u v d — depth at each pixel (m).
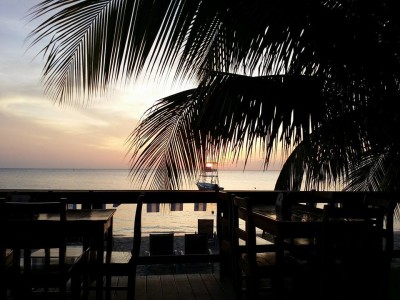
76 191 3.29
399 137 2.59
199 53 2.36
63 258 1.97
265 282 3.47
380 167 4.00
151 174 3.04
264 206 3.30
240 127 2.46
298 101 2.42
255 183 115.38
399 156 2.90
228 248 2.95
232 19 2.13
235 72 2.52
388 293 2.66
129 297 2.52
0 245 1.88
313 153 2.96
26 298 2.07
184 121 2.96
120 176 155.88
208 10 2.05
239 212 2.68
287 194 2.85
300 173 3.40
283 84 2.46
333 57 2.41
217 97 2.44
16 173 193.00
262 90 2.43
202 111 2.37
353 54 2.39
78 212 2.82
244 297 2.98
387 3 2.31
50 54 2.14
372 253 2.37
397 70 2.47
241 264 2.65
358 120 2.59
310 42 2.35
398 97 2.53
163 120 3.01
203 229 5.89
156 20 1.99
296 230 2.36
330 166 3.20
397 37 2.40
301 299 2.81
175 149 2.99
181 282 3.41
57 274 1.99
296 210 3.18
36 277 1.99
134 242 2.53
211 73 2.45
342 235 2.28
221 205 3.52
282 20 2.20
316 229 2.36
